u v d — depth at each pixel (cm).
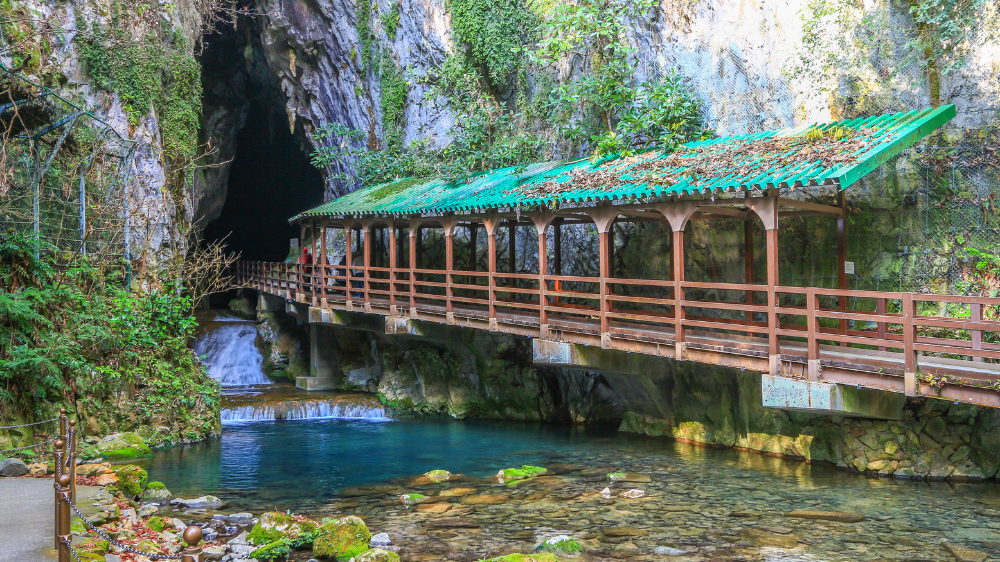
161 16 2167
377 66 2766
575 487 1188
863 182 1353
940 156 1269
